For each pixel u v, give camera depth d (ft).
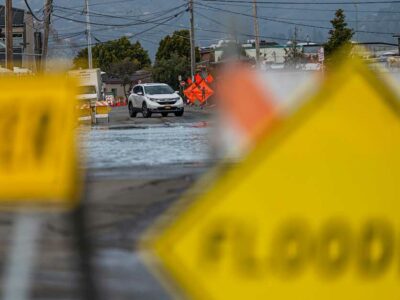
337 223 21.09
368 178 21.39
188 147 94.53
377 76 23.70
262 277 20.63
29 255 36.81
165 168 70.95
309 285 20.88
